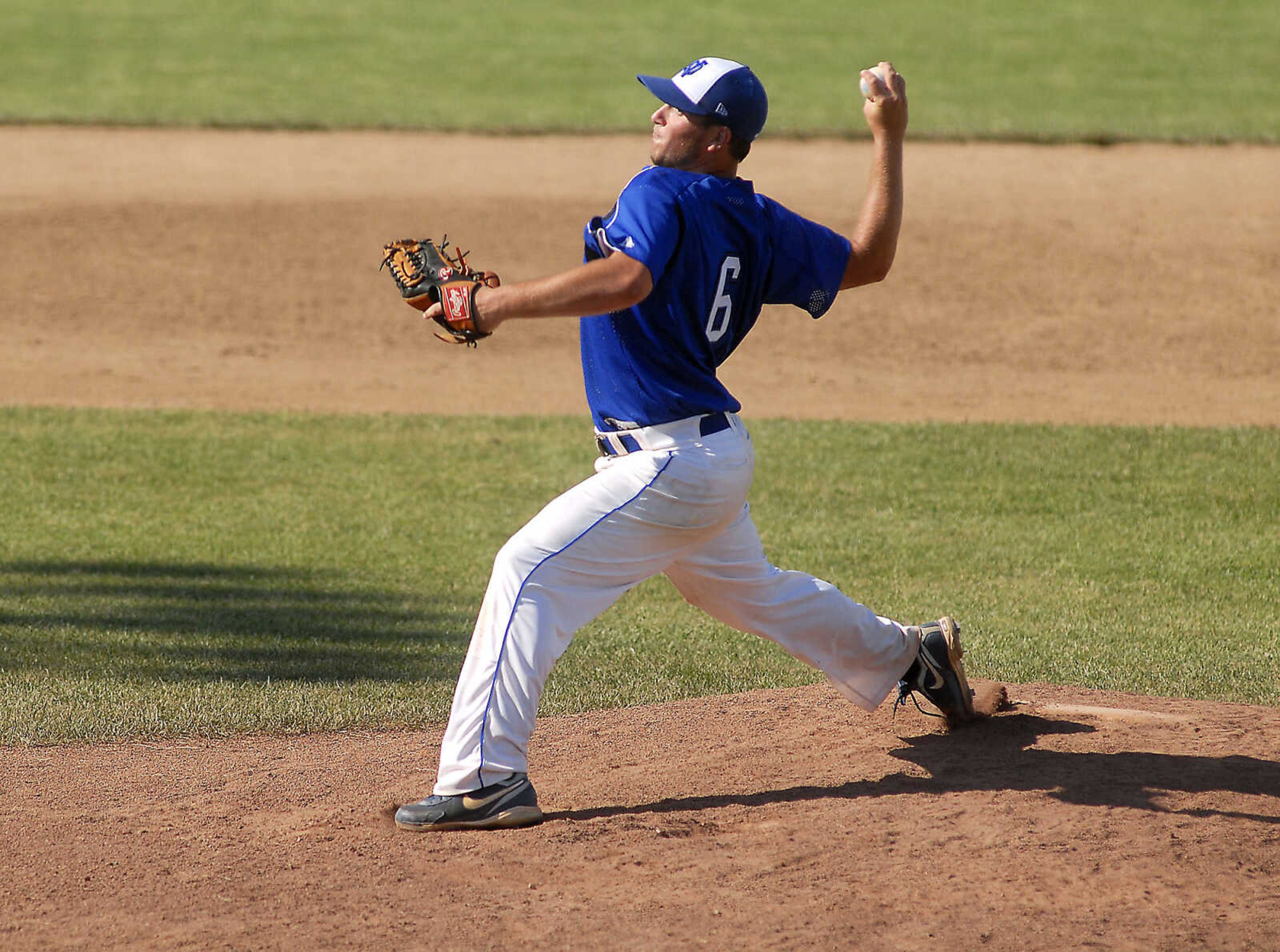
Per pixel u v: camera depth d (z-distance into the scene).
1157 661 20.59
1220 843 12.55
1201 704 17.22
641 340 13.20
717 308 13.31
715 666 20.86
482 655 13.45
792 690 18.34
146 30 93.12
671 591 26.05
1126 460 34.78
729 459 13.58
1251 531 28.84
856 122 70.69
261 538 28.66
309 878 12.49
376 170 64.31
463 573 26.41
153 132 70.00
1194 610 23.69
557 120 71.69
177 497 31.72
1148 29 92.94
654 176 13.05
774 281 13.92
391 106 74.44
